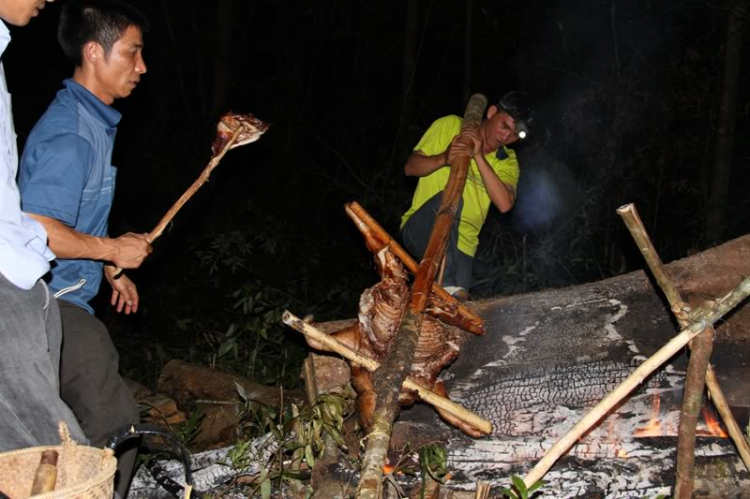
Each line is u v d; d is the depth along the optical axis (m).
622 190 8.69
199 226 9.20
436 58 11.88
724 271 4.10
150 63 11.00
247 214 9.09
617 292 4.19
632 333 4.15
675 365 4.05
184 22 11.55
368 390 3.65
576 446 3.89
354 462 3.74
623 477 3.71
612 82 8.96
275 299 7.03
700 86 8.75
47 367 2.87
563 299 4.22
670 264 4.15
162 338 7.20
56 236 3.17
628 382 3.12
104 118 3.43
